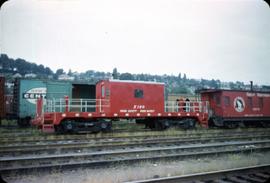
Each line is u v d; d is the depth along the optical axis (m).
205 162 9.19
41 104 16.69
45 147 11.19
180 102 20.67
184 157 9.37
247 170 7.51
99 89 19.02
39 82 23.66
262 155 10.74
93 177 7.29
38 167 7.51
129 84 18.38
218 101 22.81
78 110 20.08
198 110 21.77
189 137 14.90
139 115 18.45
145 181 6.12
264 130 21.19
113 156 9.34
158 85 19.50
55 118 15.93
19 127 23.09
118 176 7.38
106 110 17.66
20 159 8.28
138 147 11.43
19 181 6.97
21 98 22.98
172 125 19.78
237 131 19.75
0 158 8.45
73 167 7.87
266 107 25.02
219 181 6.75
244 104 23.55
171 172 7.79
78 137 15.03
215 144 12.09
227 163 9.05
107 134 16.25
